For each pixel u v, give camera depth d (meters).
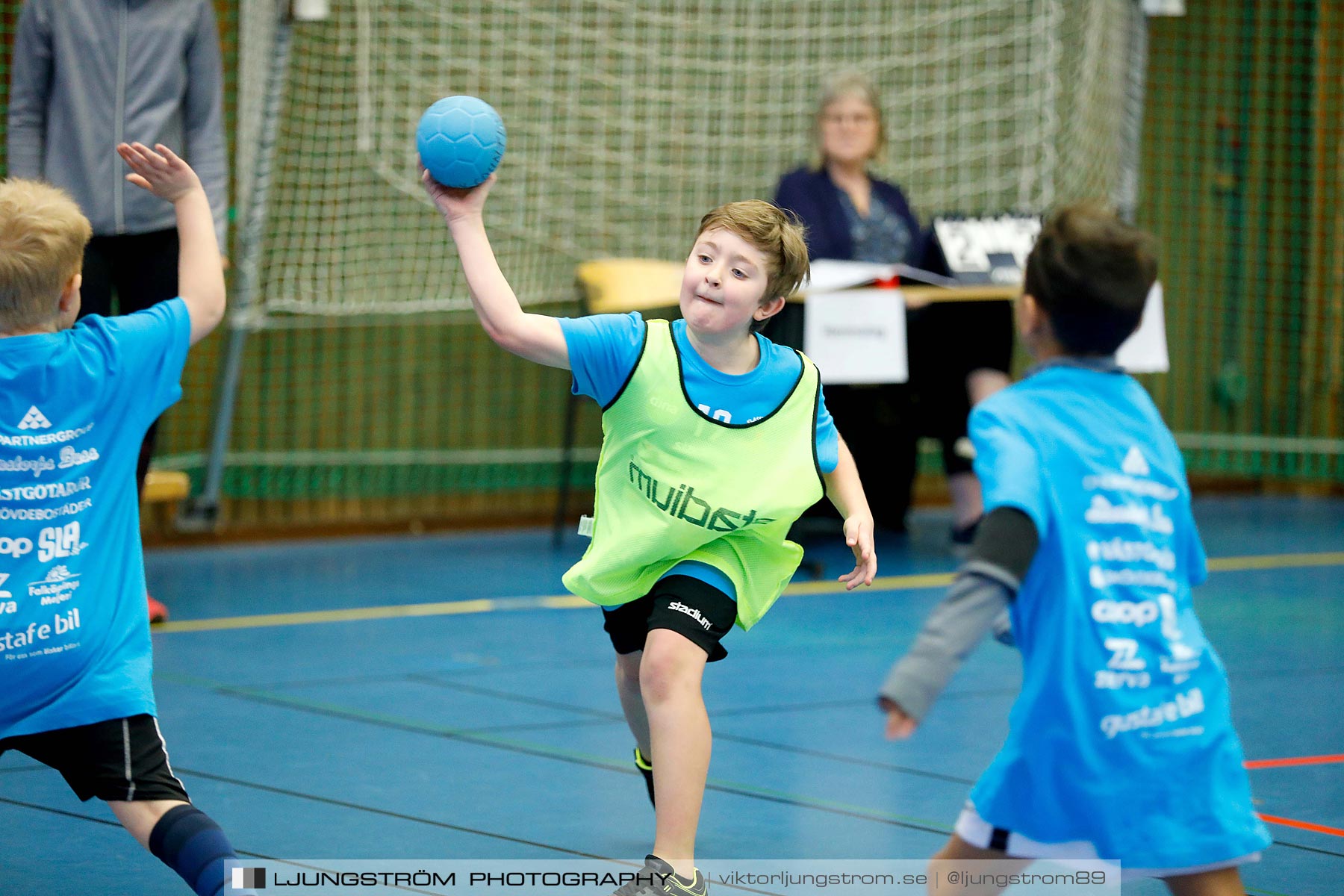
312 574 16.64
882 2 22.83
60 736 5.80
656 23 21.53
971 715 10.50
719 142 21.91
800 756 9.38
